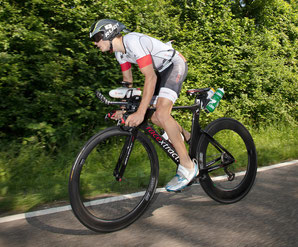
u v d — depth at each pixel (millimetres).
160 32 4996
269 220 2279
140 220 2277
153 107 2402
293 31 7820
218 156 2688
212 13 6227
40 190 2887
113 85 4281
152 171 2363
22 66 3680
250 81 6098
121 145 2283
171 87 2281
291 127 6609
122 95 2172
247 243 1938
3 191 2799
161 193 2854
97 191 2516
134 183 2672
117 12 4336
